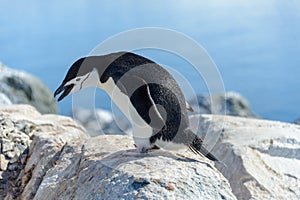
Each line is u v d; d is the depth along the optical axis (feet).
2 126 42.83
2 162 40.42
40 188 33.71
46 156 37.60
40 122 43.96
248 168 39.81
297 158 42.65
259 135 45.09
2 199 37.81
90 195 29.68
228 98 79.97
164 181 28.43
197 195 28.22
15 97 75.82
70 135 40.42
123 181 28.84
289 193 37.52
